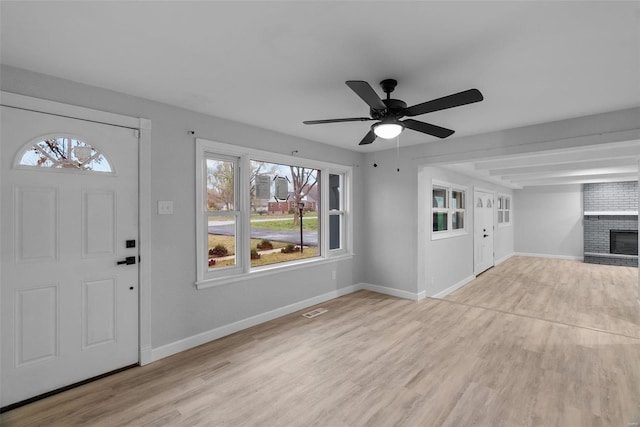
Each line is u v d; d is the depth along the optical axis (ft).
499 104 9.06
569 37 5.64
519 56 6.35
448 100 5.98
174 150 9.32
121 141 8.32
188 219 9.62
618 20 5.10
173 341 9.30
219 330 10.42
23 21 5.16
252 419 6.38
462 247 19.81
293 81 7.63
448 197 18.51
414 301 14.43
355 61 6.63
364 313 12.79
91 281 7.85
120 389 7.45
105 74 7.25
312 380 7.82
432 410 6.64
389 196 15.53
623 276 21.11
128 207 8.43
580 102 8.91
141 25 5.33
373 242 16.22
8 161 6.74
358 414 6.52
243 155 11.19
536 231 29.91
